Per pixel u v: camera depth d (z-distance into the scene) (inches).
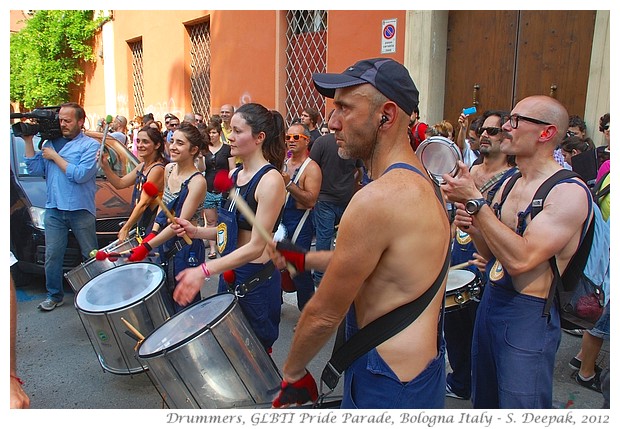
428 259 59.3
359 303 63.7
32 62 572.7
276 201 99.0
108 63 530.0
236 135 101.3
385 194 57.1
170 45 427.8
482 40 243.0
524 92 232.7
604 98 201.2
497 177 122.2
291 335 166.2
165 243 132.0
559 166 86.2
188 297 92.0
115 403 128.3
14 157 212.2
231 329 91.7
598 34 201.9
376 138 62.1
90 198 180.7
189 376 87.4
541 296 83.5
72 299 195.6
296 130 173.8
